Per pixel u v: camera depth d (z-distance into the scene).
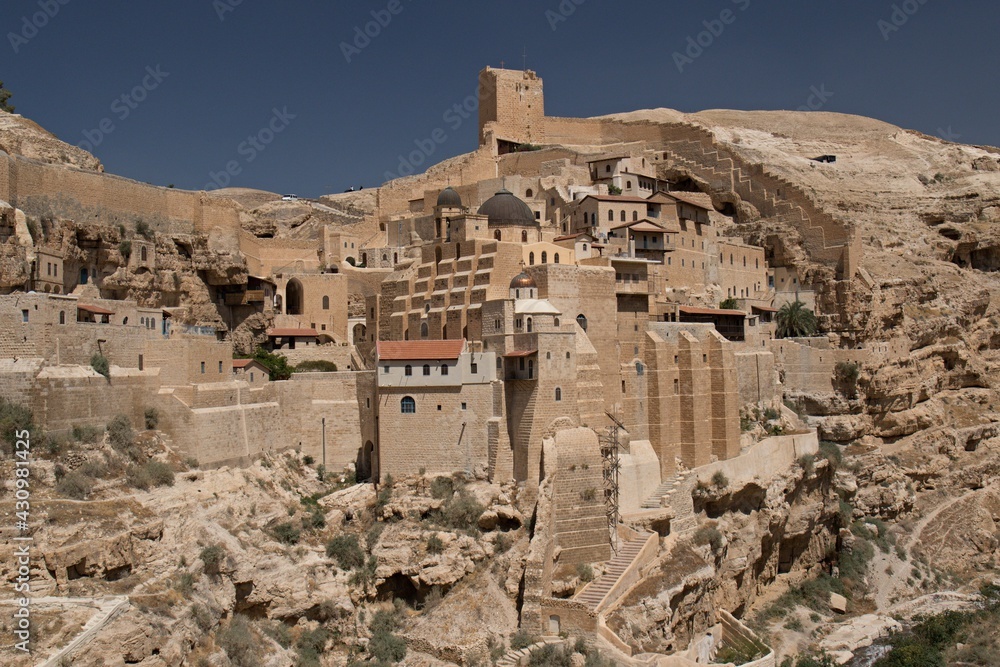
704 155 177.12
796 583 125.94
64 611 69.56
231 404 102.12
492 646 88.69
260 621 88.75
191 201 127.19
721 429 118.00
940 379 162.00
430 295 120.38
